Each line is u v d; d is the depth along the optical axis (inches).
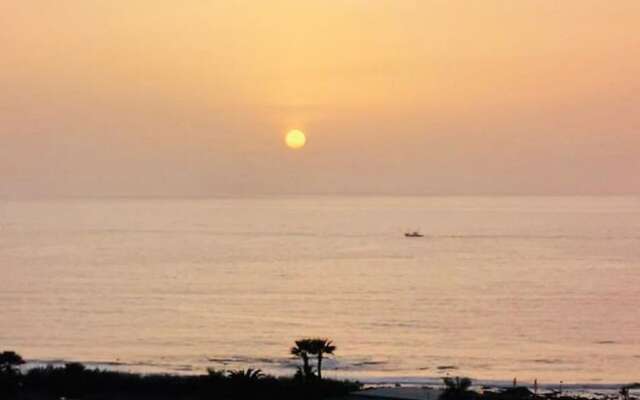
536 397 5152.6
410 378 6171.3
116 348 7741.1
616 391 5812.0
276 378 5093.5
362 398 4734.3
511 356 7372.1
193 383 4889.3
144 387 4837.6
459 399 4881.9
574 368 6870.1
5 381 4773.6
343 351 7529.5
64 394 4726.9
